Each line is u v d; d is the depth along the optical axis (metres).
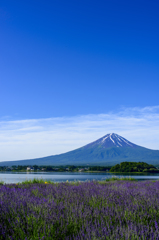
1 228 4.07
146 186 11.95
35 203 5.63
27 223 4.12
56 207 5.41
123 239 3.59
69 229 4.10
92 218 4.79
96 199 6.69
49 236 3.65
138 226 4.16
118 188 9.73
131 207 5.71
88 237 3.62
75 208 5.14
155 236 3.68
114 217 4.85
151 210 5.40
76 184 12.48
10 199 6.24
